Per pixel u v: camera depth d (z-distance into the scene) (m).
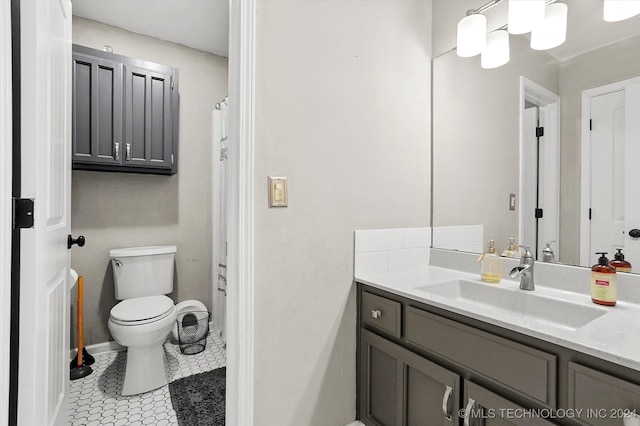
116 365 2.09
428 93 1.72
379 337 1.33
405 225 1.62
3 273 0.86
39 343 1.00
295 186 1.28
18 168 0.96
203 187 2.66
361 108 1.46
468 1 1.55
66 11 1.33
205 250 2.68
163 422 1.54
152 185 2.45
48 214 1.10
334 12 1.38
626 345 0.72
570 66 1.23
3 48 0.85
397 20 1.59
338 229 1.40
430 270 1.60
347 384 1.43
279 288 1.25
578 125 1.21
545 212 1.30
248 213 1.16
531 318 1.16
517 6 1.28
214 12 2.18
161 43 2.48
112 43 2.30
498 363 0.90
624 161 1.10
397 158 1.59
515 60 1.39
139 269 2.23
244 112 1.16
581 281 1.18
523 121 1.37
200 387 1.85
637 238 1.07
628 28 1.10
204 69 2.66
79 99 1.98
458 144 1.60
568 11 1.23
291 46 1.27
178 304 2.46
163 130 2.28
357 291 1.46
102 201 2.27
